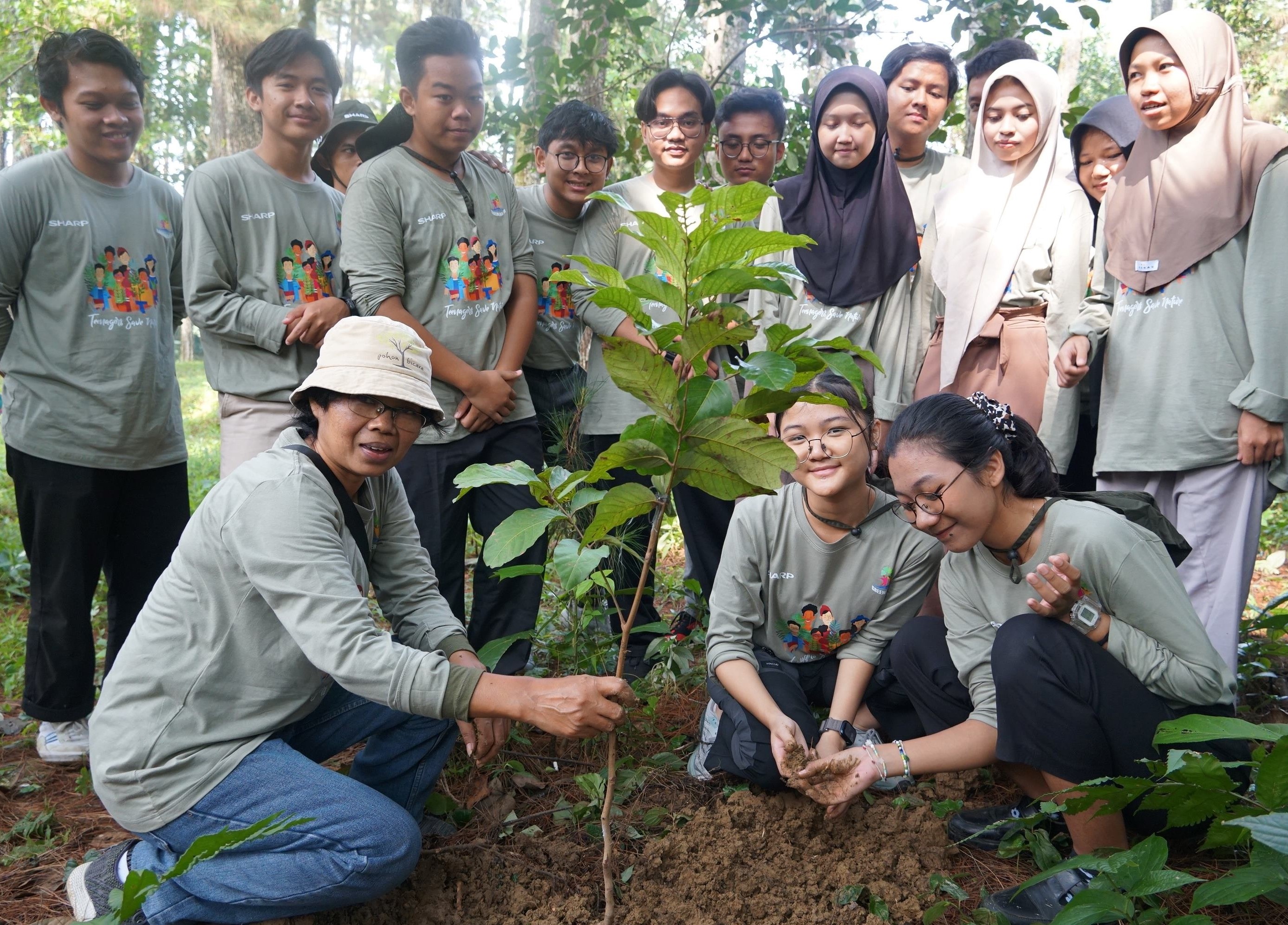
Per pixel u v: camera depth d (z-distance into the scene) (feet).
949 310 11.75
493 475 6.93
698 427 6.29
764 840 8.27
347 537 7.72
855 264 12.00
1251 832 5.40
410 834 7.23
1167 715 7.46
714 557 12.51
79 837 8.96
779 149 14.71
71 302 10.77
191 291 10.75
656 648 11.19
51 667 10.50
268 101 11.11
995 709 8.27
